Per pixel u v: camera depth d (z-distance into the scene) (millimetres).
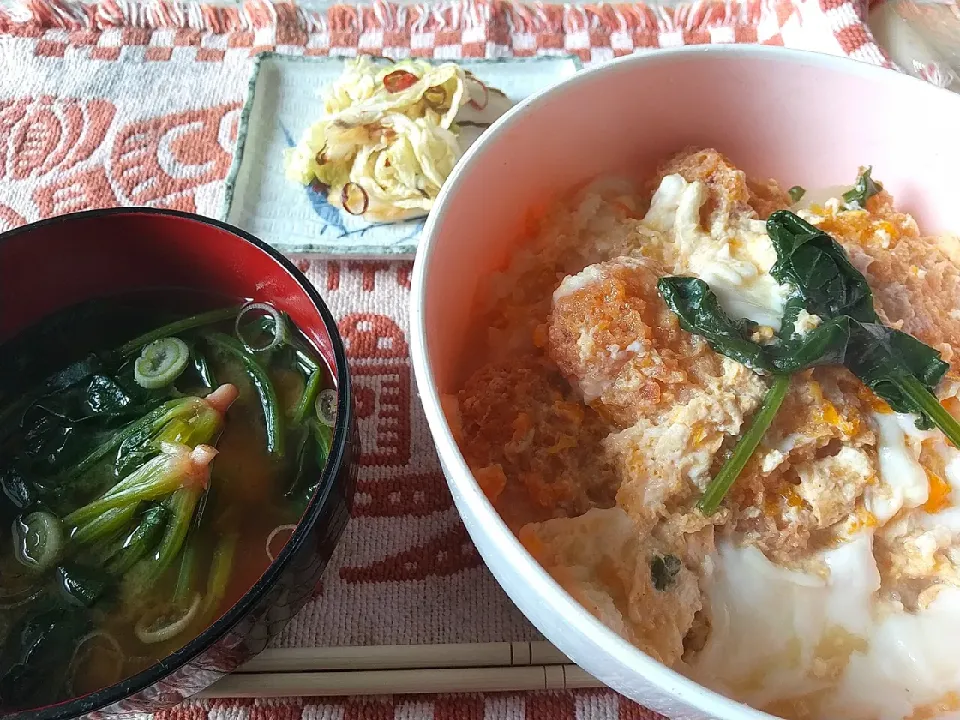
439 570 167
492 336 170
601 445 150
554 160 176
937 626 140
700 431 140
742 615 140
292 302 170
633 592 136
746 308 151
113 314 178
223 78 270
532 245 180
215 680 139
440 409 118
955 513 146
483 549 124
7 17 277
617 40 285
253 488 162
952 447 149
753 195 181
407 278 223
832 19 261
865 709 138
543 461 150
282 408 170
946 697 136
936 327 160
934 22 272
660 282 153
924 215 182
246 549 156
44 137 249
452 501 177
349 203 243
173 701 134
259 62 266
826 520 141
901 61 260
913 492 142
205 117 259
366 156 249
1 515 155
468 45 285
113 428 166
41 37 274
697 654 139
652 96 178
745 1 285
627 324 147
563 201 185
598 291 150
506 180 166
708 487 140
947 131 171
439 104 263
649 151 189
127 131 253
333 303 215
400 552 170
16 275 161
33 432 164
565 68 273
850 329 145
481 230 164
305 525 128
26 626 144
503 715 150
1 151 245
